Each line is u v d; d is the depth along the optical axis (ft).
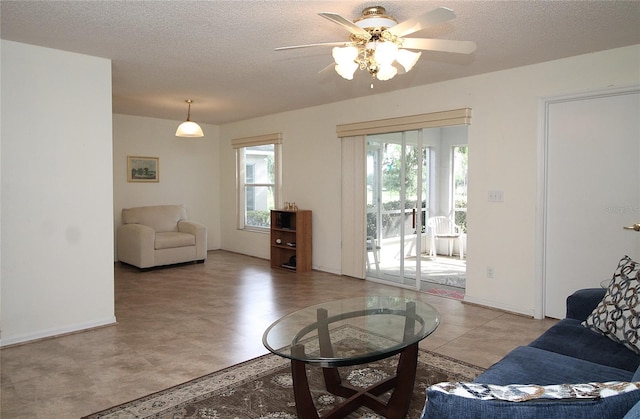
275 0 7.92
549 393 3.24
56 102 10.93
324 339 7.38
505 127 12.69
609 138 10.98
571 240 11.72
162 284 16.34
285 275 17.98
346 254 17.65
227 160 24.16
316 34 9.76
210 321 11.99
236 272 18.60
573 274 11.71
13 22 9.06
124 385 8.19
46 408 7.34
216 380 8.39
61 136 11.03
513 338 10.59
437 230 23.12
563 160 11.77
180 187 23.27
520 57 11.39
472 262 13.66
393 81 14.01
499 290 13.04
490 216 13.16
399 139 15.90
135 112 20.35
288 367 9.02
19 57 10.34
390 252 16.52
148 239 18.49
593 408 3.07
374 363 9.34
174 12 8.50
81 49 10.91
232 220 24.04
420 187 15.14
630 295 6.63
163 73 13.19
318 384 8.34
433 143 22.67
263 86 14.83
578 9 8.26
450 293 15.06
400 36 7.61
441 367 8.88
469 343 10.27
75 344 10.33
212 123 23.90
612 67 10.70
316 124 18.57
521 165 12.41
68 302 11.19
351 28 7.26
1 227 10.21
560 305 11.97
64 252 11.12
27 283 10.58
